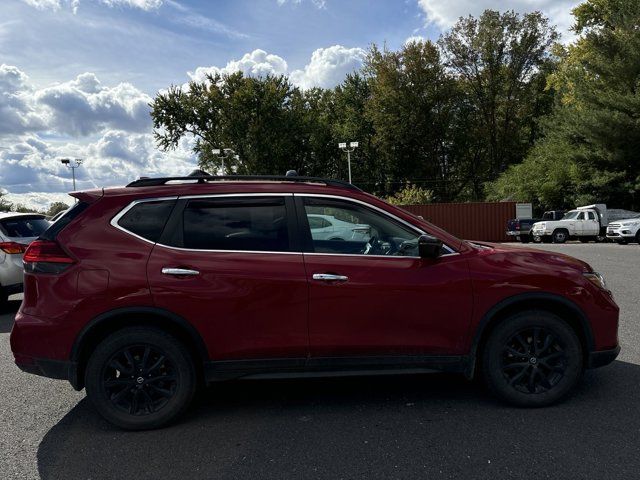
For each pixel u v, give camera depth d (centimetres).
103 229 369
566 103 3903
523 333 384
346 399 418
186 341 373
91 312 354
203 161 5316
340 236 385
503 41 4775
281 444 338
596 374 456
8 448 343
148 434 360
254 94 4762
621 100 2891
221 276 361
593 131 2956
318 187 392
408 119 4709
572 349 381
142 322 366
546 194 3406
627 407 381
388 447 328
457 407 392
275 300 363
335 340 368
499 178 4316
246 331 363
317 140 5284
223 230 376
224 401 420
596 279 393
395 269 374
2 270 827
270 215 382
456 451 320
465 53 4838
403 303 370
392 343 372
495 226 3309
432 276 373
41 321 356
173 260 362
